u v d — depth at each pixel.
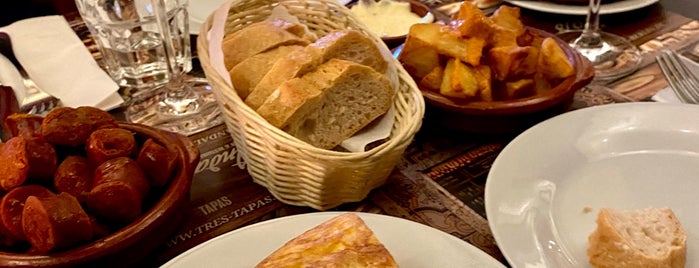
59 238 0.48
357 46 0.61
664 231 0.52
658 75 0.73
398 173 0.62
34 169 0.52
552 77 0.65
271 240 0.52
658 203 0.57
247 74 0.61
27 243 0.51
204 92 0.73
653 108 0.63
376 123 0.61
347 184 0.56
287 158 0.55
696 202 0.57
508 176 0.57
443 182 0.61
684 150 0.60
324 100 0.57
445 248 0.51
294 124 0.57
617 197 0.57
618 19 0.84
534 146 0.60
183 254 0.51
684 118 0.62
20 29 0.79
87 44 0.81
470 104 0.62
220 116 0.69
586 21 0.80
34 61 0.75
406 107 0.60
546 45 0.65
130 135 0.55
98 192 0.50
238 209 0.59
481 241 0.56
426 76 0.64
